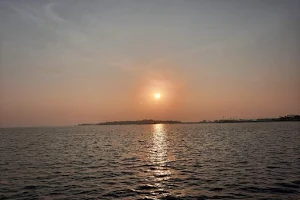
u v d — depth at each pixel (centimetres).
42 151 5619
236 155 4338
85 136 12294
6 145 7412
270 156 4044
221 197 2042
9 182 2625
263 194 2081
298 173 2777
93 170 3253
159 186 2419
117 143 7625
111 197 2095
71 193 2216
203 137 9550
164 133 14225
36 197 2108
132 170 3222
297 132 10681
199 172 3011
